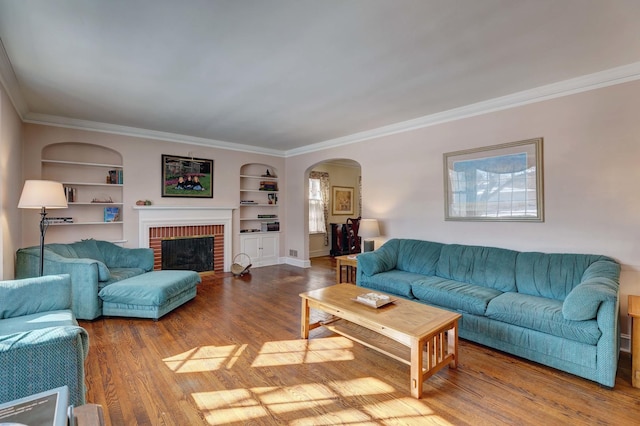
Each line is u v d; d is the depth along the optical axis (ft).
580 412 6.37
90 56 8.53
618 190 9.41
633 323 7.22
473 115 12.53
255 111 13.32
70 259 11.39
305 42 7.83
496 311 8.84
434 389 7.20
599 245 9.74
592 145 9.81
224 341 9.66
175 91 11.07
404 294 11.28
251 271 20.03
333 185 27.81
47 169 14.65
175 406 6.53
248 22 6.97
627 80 9.17
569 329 7.52
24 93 11.14
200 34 7.47
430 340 7.37
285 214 22.97
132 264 14.38
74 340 5.26
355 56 8.55
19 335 5.04
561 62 8.88
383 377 7.71
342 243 26.96
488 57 8.61
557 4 6.34
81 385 5.37
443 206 13.52
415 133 14.53
